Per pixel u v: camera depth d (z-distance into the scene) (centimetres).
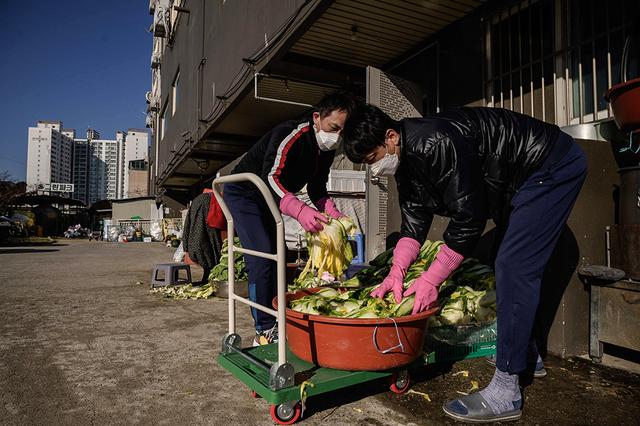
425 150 199
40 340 349
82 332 374
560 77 415
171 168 1670
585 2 395
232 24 824
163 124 2056
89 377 266
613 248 284
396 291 223
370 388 245
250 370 219
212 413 217
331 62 666
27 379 264
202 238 613
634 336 261
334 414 213
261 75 688
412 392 239
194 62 1204
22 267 946
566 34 410
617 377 260
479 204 200
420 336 218
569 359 290
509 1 464
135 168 6378
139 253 1445
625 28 362
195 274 804
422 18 527
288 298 253
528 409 219
